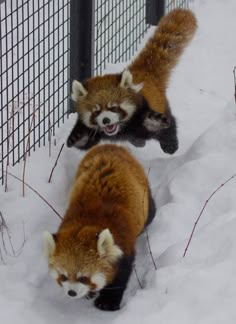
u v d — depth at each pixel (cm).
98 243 525
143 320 497
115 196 582
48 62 791
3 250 605
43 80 777
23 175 670
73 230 543
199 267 545
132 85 725
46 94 817
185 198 650
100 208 568
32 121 740
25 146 744
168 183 680
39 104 749
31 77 835
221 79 930
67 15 833
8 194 666
